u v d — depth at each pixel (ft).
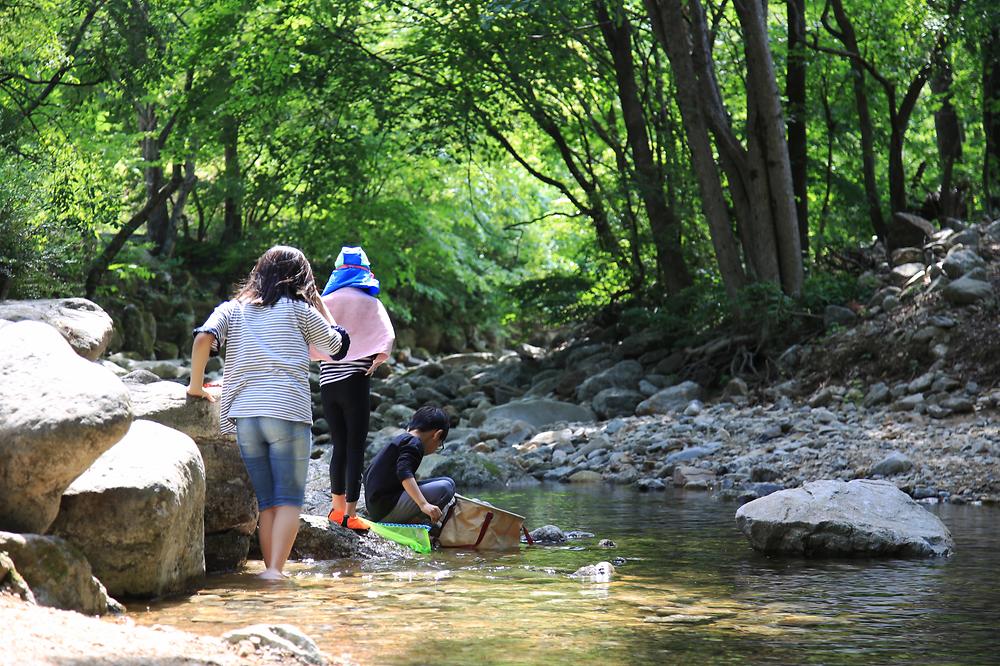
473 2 61.93
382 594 16.17
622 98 63.46
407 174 92.89
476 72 65.10
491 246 114.83
